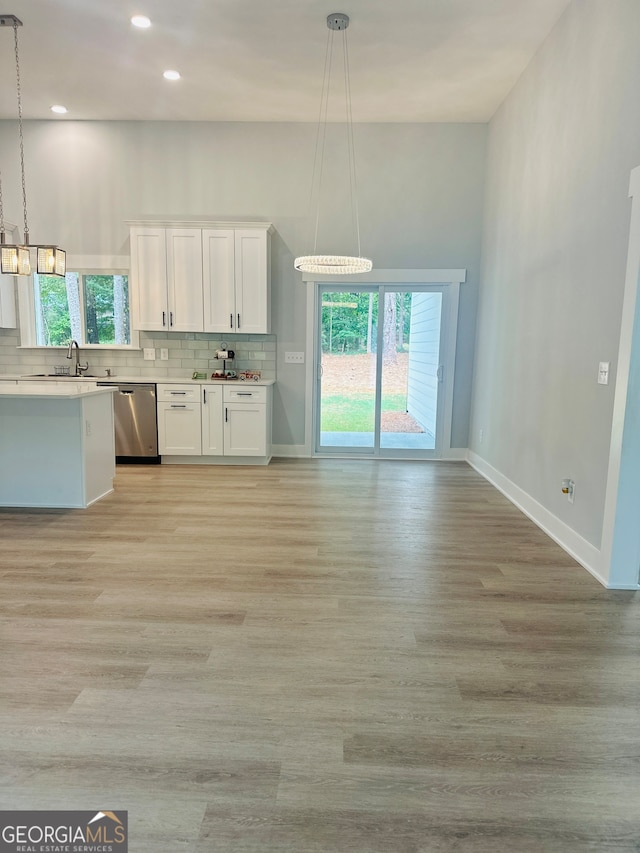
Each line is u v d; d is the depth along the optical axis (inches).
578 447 116.3
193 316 201.0
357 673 73.0
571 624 87.3
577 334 118.0
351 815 50.9
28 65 160.7
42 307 216.8
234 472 190.1
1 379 197.3
